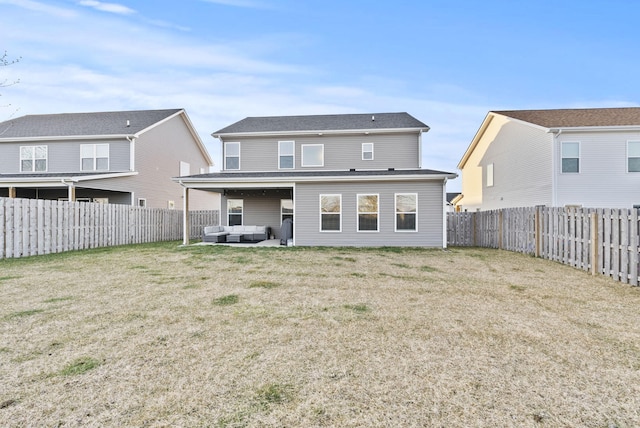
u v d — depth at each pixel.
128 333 4.05
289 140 17.02
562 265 9.13
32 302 5.32
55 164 18.75
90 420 2.42
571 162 14.84
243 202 17.36
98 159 18.67
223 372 3.13
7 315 4.67
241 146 17.16
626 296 5.89
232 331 4.14
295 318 4.63
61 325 4.30
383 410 2.56
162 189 21.34
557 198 14.84
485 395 2.77
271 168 17.03
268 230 17.00
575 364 3.32
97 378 3.00
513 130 17.94
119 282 6.80
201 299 5.56
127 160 18.56
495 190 20.11
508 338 3.97
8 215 9.75
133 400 2.67
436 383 2.96
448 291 6.24
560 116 16.78
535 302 5.51
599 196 14.73
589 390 2.85
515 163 17.75
